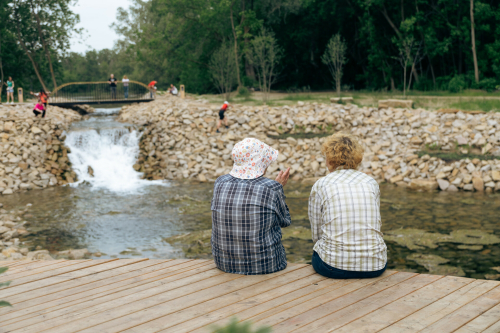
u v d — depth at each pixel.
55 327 2.60
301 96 25.44
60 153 14.73
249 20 33.50
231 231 3.26
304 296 2.95
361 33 33.75
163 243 8.00
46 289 3.23
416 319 2.59
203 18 33.16
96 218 9.70
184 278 3.37
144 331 2.52
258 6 35.56
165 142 16.12
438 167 12.98
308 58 40.91
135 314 2.76
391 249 7.35
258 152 3.30
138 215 9.91
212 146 15.84
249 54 32.38
